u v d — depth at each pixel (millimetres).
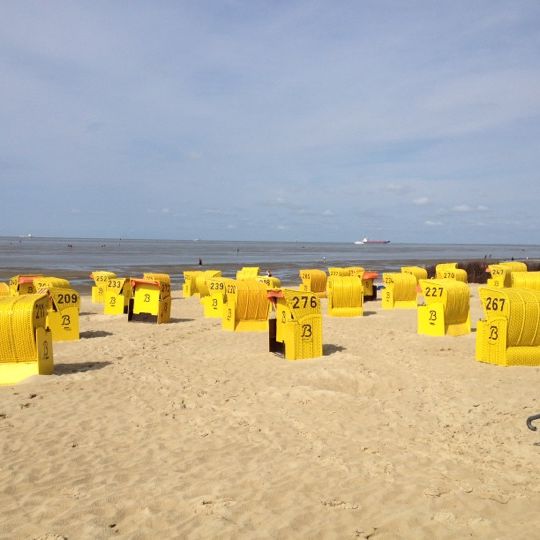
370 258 95312
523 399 8180
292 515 4797
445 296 13727
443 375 9859
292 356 11164
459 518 4680
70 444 6641
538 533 4371
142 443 6695
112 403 8344
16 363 9734
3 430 7090
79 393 8852
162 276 18484
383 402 8328
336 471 5746
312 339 11273
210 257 87750
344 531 4531
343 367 10188
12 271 46156
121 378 9867
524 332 10391
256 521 4715
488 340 10641
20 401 8328
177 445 6629
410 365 10656
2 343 9570
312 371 9977
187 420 7566
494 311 10562
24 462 6078
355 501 5051
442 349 12109
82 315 18750
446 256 114438
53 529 4598
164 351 12484
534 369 10070
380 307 21219
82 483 5547
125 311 19203
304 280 25172
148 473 5793
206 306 19000
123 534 4535
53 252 99375
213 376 10078
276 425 7312
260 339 13906
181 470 5871
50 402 8336
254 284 15492
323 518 4754
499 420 7320
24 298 9969
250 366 10836
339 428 7152
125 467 5965
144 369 10617
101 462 6109
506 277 23781
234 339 13969
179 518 4797
